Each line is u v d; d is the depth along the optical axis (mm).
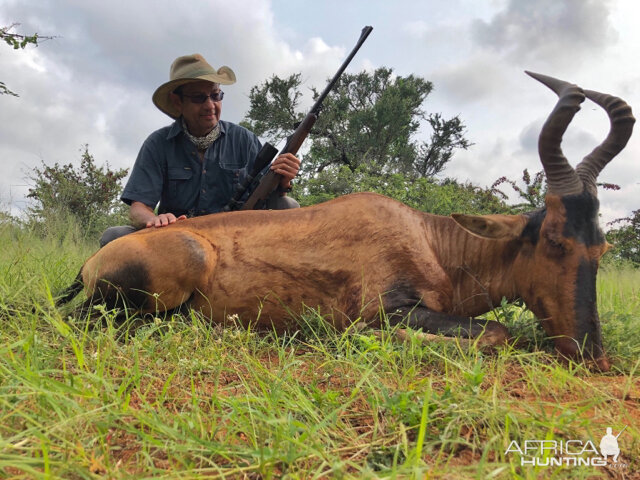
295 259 3701
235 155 5328
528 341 3453
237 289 3705
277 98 22422
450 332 3340
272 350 3426
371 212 3781
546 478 1742
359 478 1624
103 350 2840
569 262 3215
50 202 10438
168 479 1637
